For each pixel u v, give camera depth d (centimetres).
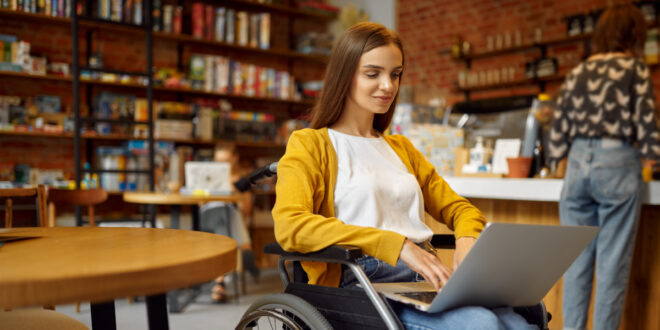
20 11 456
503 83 611
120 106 493
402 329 101
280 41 633
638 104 215
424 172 151
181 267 74
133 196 362
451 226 146
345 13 617
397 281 133
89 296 65
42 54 492
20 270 67
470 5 650
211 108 545
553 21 584
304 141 130
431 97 346
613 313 219
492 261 98
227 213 412
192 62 538
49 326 115
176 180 495
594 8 550
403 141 153
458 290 100
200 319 332
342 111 140
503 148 283
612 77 221
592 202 228
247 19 577
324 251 110
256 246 521
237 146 593
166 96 548
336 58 136
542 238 103
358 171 131
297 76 646
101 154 482
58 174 491
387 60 131
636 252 233
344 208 128
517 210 264
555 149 239
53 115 479
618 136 219
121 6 479
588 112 225
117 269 68
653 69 514
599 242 224
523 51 609
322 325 105
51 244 94
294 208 117
